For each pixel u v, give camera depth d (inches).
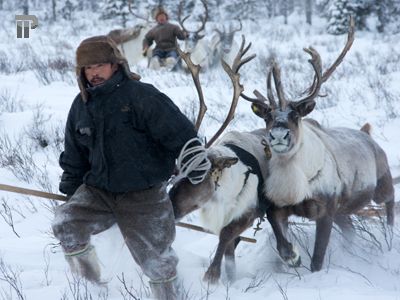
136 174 234.8
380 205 390.3
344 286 269.3
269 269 313.1
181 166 245.0
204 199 262.8
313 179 303.3
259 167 296.2
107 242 276.5
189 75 810.8
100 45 231.5
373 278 301.3
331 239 343.6
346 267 312.8
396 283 296.2
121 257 272.5
